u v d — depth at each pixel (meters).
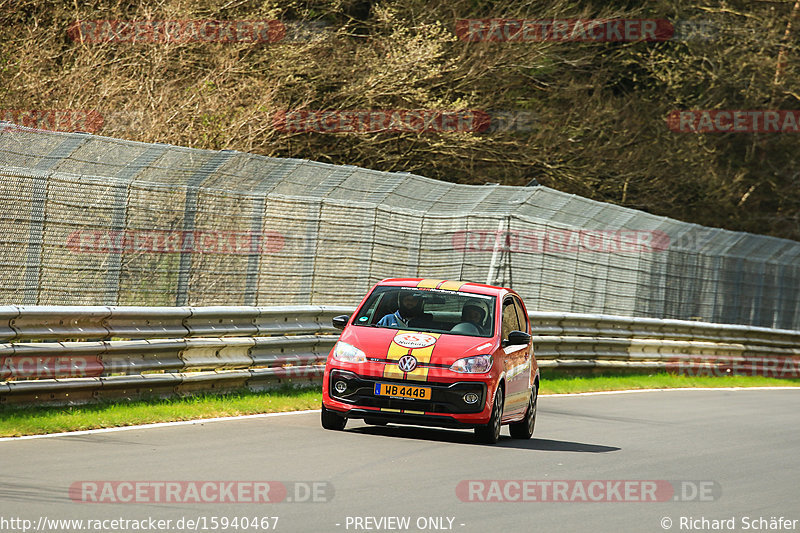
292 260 63.25
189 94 90.69
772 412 61.75
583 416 54.22
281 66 98.12
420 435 41.91
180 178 59.28
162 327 45.88
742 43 138.75
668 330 85.88
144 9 90.69
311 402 49.69
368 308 43.22
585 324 77.12
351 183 67.62
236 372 49.34
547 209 76.12
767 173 155.38
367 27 111.12
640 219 84.88
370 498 27.89
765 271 100.19
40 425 36.00
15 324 39.47
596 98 127.44
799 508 30.88
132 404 42.81
